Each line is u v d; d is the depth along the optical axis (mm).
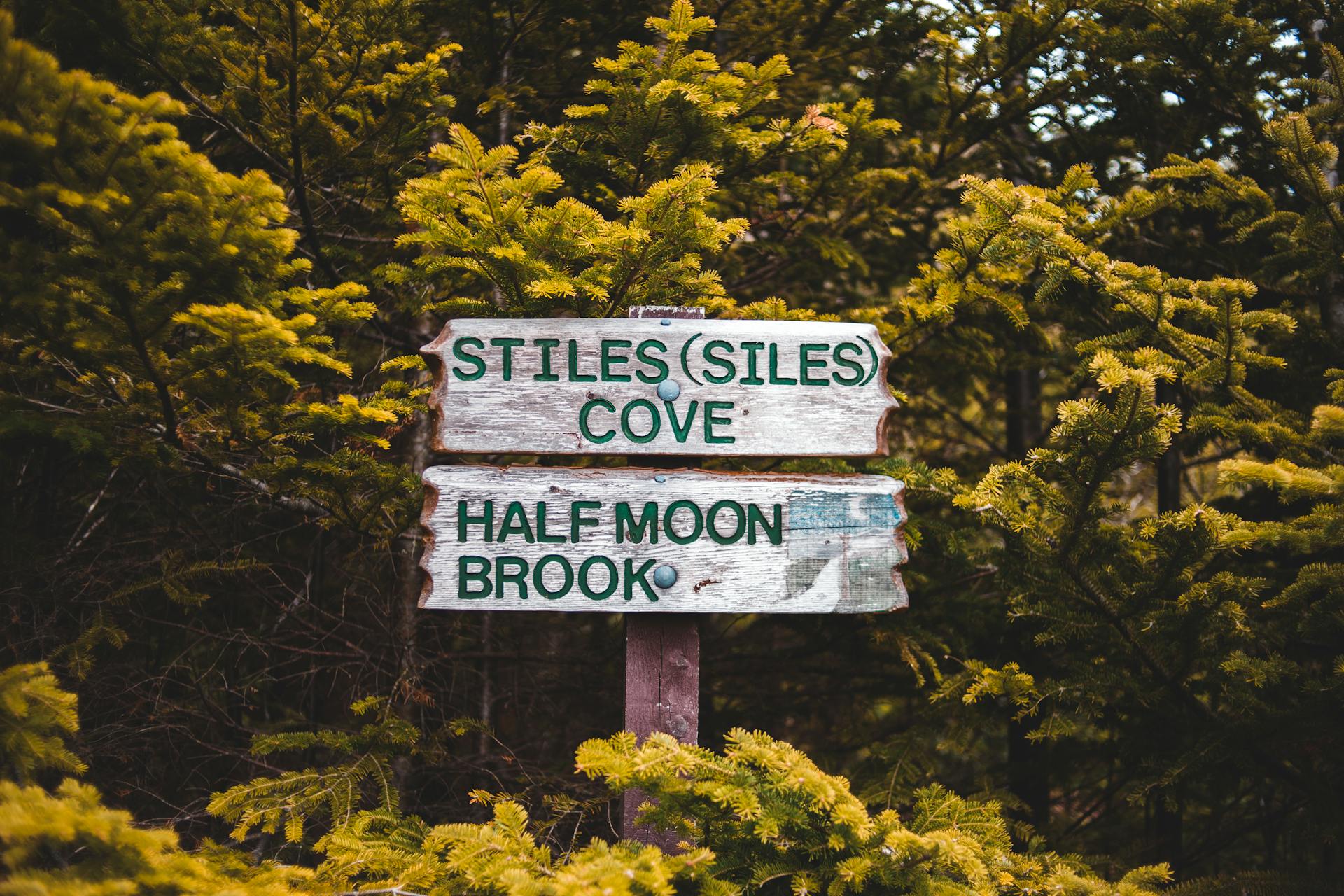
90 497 4113
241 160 4043
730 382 2443
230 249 2240
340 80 3277
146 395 2693
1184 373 2896
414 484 3070
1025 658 3928
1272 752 2623
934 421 6418
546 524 2359
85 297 2316
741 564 2369
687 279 2834
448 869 2078
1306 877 2486
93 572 3541
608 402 2420
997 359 4676
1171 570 2521
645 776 1954
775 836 2051
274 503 3590
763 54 4480
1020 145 4805
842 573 2379
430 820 3914
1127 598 2629
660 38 4273
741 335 2457
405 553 4074
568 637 5285
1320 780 2615
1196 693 2873
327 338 2686
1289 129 2848
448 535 2342
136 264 2225
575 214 2479
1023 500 2740
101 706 3688
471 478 2365
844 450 2439
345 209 4266
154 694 3779
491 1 3756
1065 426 2396
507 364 2414
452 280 3318
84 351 2469
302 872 2145
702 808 2117
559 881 1790
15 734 1972
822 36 4590
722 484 2395
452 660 4441
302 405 2797
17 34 2564
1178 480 4723
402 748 3295
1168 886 3453
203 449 2980
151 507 3918
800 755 2143
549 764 4625
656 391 2424
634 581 2352
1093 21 3977
